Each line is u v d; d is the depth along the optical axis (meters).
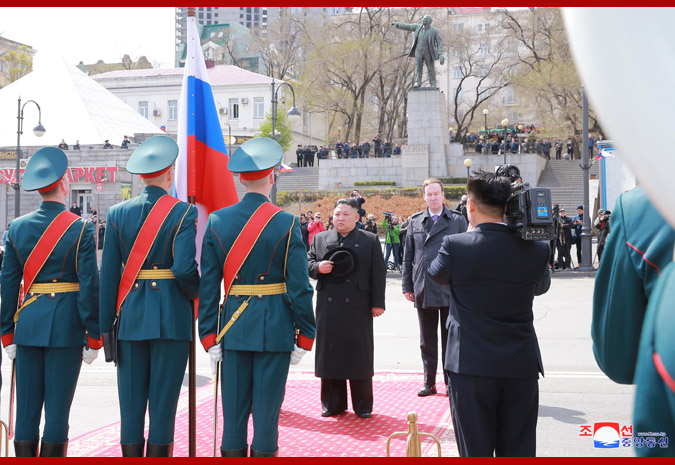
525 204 2.96
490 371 2.96
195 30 5.48
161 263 3.99
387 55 48.06
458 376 3.04
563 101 42.88
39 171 4.32
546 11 42.00
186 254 3.90
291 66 62.47
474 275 3.04
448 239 3.16
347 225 5.71
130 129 50.66
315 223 20.88
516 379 2.98
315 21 57.88
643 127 0.69
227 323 3.75
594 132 42.78
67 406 4.15
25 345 4.10
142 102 67.44
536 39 46.78
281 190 42.41
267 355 3.69
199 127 5.41
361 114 51.34
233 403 3.68
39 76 50.03
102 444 4.91
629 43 0.68
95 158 42.66
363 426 5.38
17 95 48.72
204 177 5.41
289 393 6.71
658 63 0.68
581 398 6.18
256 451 3.60
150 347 3.93
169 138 4.23
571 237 20.38
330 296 5.62
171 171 4.23
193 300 4.20
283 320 3.75
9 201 43.84
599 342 1.78
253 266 3.77
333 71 49.47
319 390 6.84
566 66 40.84
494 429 3.04
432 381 6.41
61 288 4.21
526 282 3.04
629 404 5.93
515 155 38.56
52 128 46.44
